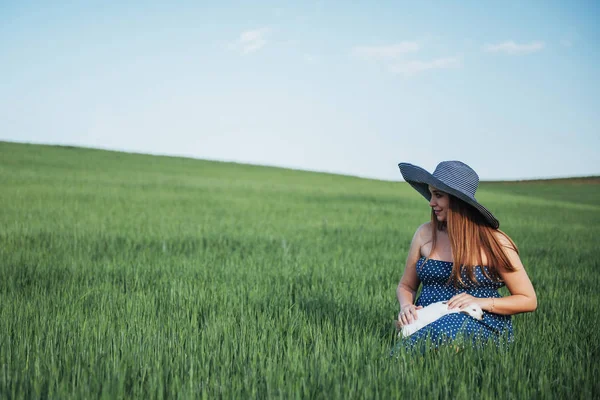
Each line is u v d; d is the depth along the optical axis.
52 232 13.82
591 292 7.50
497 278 4.30
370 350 4.21
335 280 8.09
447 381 3.53
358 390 3.38
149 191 31.33
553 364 3.99
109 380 3.40
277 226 17.66
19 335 4.46
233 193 33.44
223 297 6.46
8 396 3.26
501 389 3.42
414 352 3.99
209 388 3.47
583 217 28.06
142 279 7.86
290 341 4.34
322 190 40.91
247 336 4.56
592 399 3.44
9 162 45.94
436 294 4.42
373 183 57.47
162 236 13.83
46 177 35.97
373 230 17.31
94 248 11.48
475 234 4.18
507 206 34.69
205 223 17.44
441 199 4.23
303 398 3.31
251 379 3.55
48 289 7.24
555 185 76.56
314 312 5.80
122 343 4.21
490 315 4.25
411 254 4.62
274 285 7.39
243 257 10.98
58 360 3.88
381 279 8.30
